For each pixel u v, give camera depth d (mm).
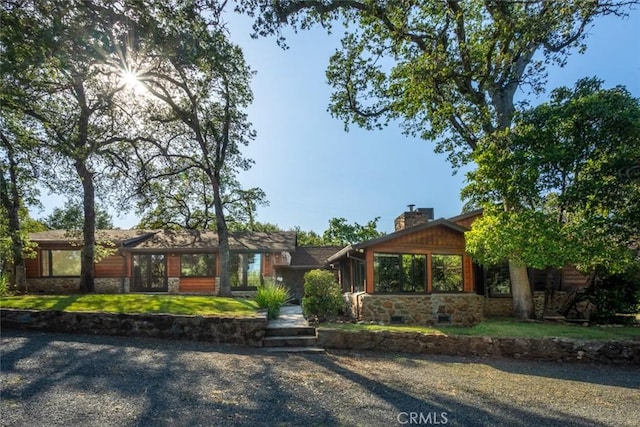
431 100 14422
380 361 8281
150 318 9531
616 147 9992
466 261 14500
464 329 10328
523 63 13906
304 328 9789
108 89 15133
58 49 9305
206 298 13305
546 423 5168
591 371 8320
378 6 12688
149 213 26812
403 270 13969
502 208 11484
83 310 9852
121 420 4629
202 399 5438
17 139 13617
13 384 5664
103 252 18891
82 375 6215
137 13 8906
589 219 9727
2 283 15250
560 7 11922
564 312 14344
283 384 6312
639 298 12945
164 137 18422
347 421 4930
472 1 13922
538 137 10797
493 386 6785
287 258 21938
